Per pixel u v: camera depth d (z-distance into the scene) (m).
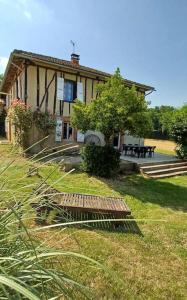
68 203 5.57
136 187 9.16
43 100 13.55
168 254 4.52
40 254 1.47
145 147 14.30
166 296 3.42
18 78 14.98
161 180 10.74
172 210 7.09
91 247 4.36
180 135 15.30
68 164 10.05
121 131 9.50
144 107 9.05
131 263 4.08
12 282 0.95
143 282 3.63
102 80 15.57
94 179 9.41
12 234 1.64
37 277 1.37
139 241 4.88
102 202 5.98
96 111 9.14
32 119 12.75
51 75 13.67
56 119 13.98
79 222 1.63
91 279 3.36
